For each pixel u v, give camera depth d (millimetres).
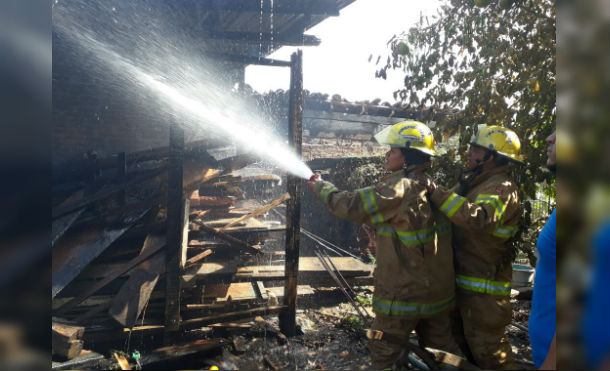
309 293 4551
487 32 3186
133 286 3348
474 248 2691
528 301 4621
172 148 3279
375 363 2574
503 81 3195
